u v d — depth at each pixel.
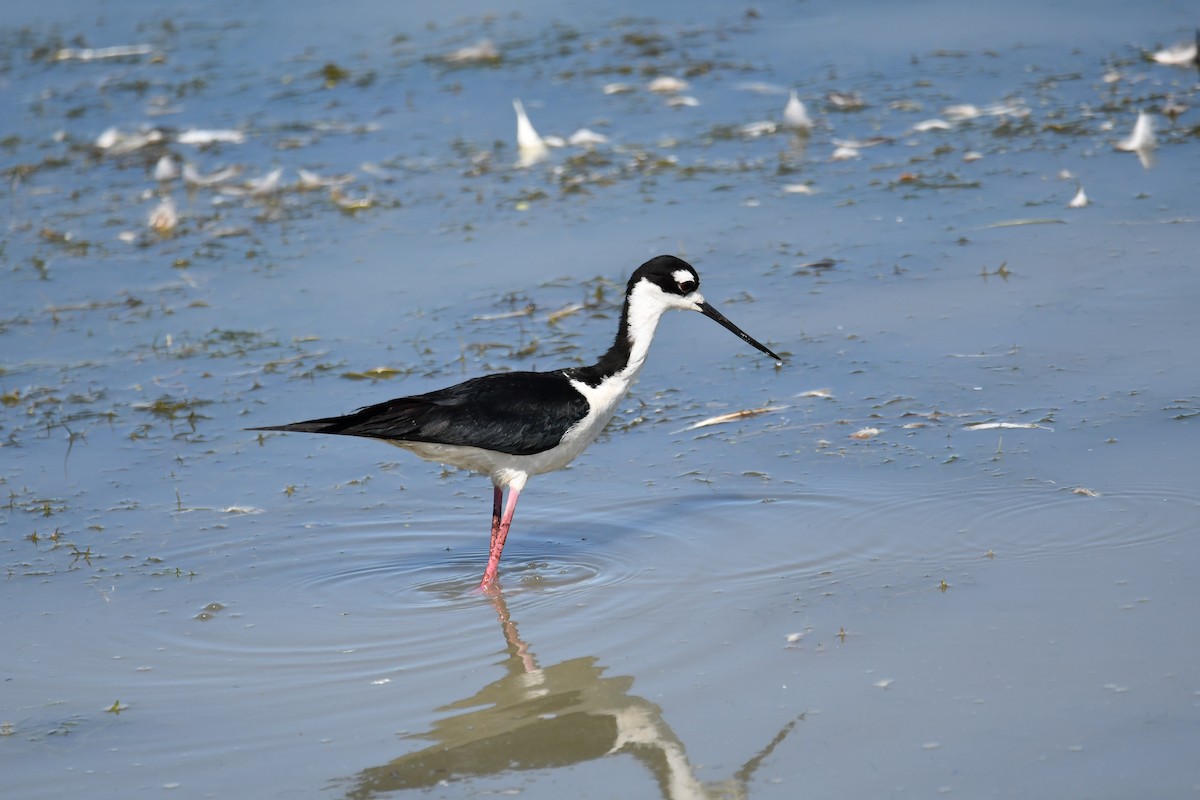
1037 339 13.73
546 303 15.83
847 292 15.43
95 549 11.24
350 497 12.12
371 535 11.41
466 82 24.58
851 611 9.33
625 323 11.27
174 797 7.80
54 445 13.37
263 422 13.60
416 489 12.29
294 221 19.19
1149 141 18.59
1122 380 12.65
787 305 15.29
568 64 25.06
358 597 10.34
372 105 23.86
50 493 12.35
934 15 26.19
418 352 14.86
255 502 12.08
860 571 9.92
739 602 9.64
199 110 24.20
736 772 7.64
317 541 11.31
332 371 14.57
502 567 10.74
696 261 16.64
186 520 11.74
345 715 8.62
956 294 15.02
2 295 17.19
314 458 12.96
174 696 8.93
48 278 17.66
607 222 18.17
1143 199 16.94
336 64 26.02
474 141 21.81
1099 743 7.52
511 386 10.82
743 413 12.97
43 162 22.33
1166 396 12.22
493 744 8.21
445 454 10.78
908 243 16.52
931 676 8.39
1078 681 8.14
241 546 11.23
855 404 12.92
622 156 20.61
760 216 17.88
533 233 18.05
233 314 16.30
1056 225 16.48
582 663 9.06
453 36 27.45
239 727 8.52
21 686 9.12
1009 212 17.08
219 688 9.02
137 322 16.25
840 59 24.14
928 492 11.07
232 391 14.32
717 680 8.63
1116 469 11.04
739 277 16.09
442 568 10.78
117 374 14.91
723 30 26.48
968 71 22.80
